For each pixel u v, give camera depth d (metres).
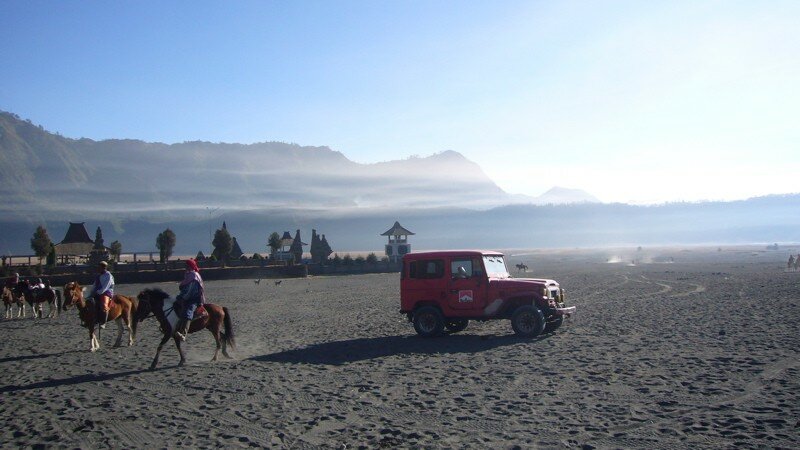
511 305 19.31
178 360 16.28
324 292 45.66
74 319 29.58
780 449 7.79
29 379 14.08
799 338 16.83
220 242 76.56
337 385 12.59
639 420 9.32
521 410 10.12
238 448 8.57
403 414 10.14
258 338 20.72
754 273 59.12
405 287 20.05
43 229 69.62
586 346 16.53
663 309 26.20
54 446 8.88
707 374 12.41
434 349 17.17
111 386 13.04
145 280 61.47
